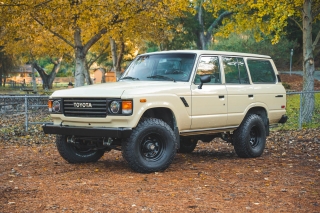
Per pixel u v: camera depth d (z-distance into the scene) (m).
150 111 8.10
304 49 17.09
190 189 6.40
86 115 7.61
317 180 7.12
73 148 8.59
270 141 12.49
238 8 19.95
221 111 8.71
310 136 13.32
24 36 24.55
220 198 5.90
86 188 6.41
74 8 19.20
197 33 48.00
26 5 18.55
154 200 5.77
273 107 10.03
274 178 7.25
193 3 29.88
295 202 5.73
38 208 5.37
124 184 6.70
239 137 9.36
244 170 8.00
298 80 38.44
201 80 8.10
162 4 21.05
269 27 17.30
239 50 42.50
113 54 35.69
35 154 9.93
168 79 8.30
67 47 33.09
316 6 18.17
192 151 10.73
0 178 7.19
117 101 7.27
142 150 7.61
